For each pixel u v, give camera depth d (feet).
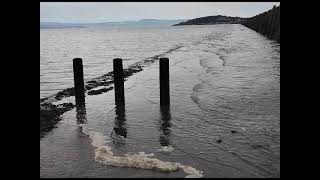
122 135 32.17
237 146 27.96
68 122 36.58
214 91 48.44
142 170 24.21
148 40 284.00
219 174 23.22
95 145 29.60
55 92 60.85
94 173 24.12
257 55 88.28
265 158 25.44
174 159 26.00
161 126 34.42
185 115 37.76
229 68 68.74
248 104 40.32
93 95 49.39
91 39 371.35
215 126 33.50
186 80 59.06
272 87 47.60
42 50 192.85
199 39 226.99
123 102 41.75
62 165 25.71
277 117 34.55
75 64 41.42
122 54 145.59
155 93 50.37
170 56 107.45
